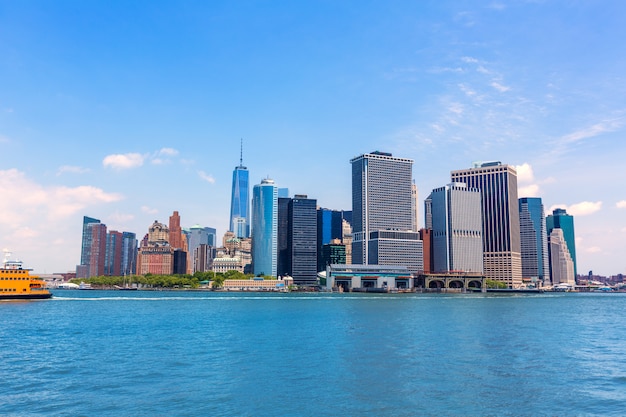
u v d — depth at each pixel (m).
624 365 76.81
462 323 151.38
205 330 130.62
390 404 55.09
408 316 183.00
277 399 56.97
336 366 75.75
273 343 102.62
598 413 51.97
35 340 110.25
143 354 88.62
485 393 59.62
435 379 66.75
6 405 55.00
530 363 78.31
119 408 53.66
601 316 192.88
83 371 72.88
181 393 59.66
